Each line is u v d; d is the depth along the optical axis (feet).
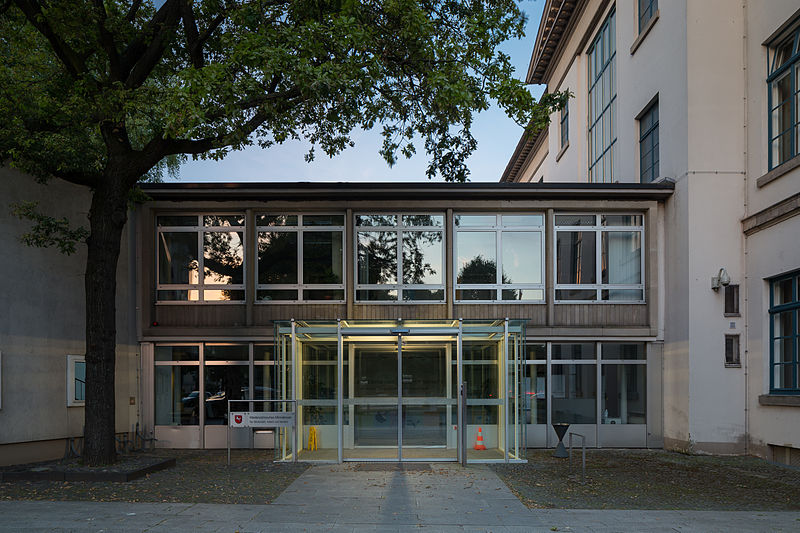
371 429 42.14
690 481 34.99
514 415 41.70
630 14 60.18
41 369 41.06
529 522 25.20
